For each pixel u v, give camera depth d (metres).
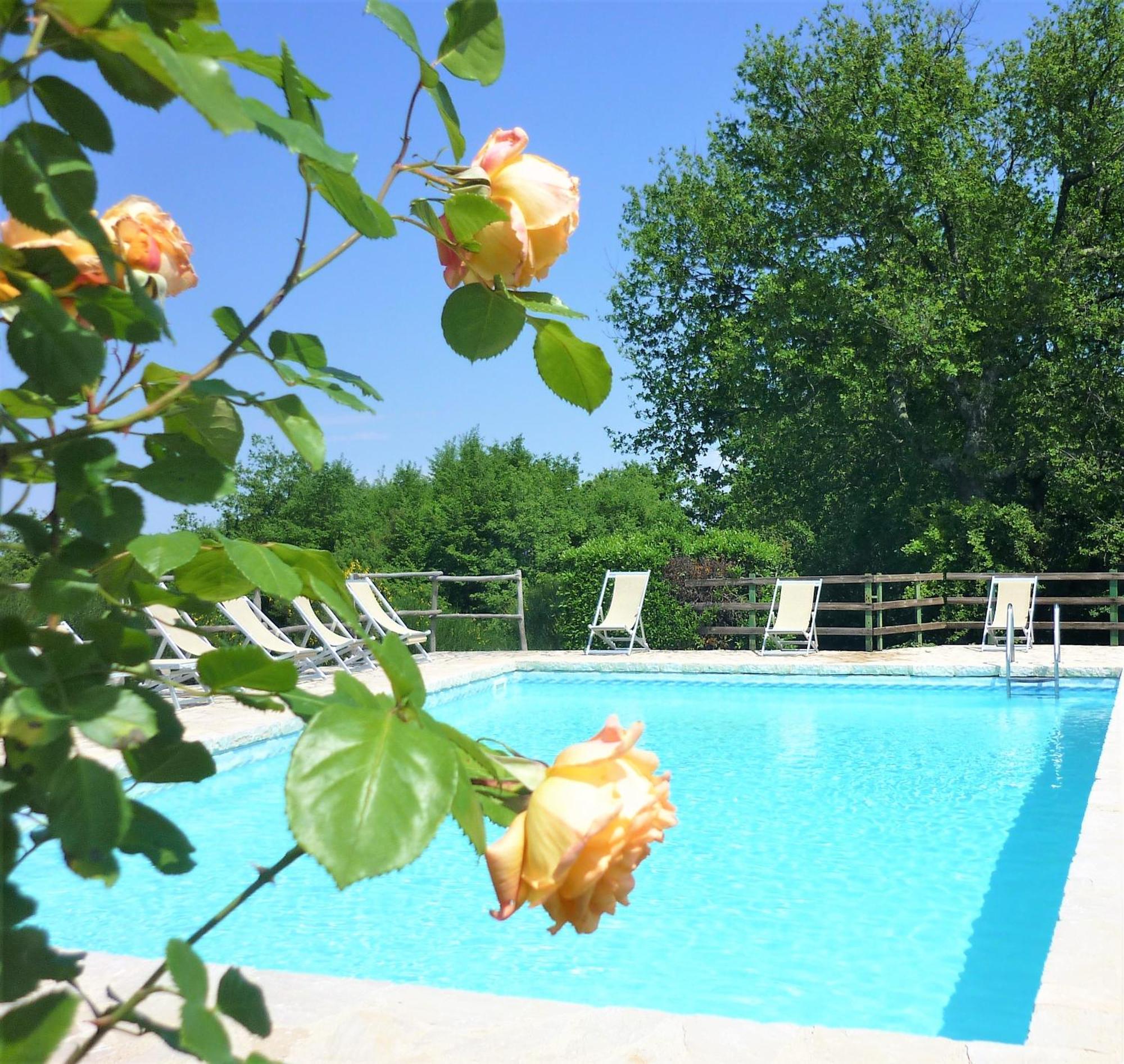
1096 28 19.30
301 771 0.45
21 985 0.50
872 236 20.41
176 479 0.62
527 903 0.53
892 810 6.50
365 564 28.12
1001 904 4.82
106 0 0.45
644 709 10.58
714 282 24.39
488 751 0.59
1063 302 18.50
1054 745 8.33
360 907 4.92
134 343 0.62
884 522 21.31
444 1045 2.72
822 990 3.91
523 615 14.16
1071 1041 2.53
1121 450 19.20
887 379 20.33
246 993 0.56
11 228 0.59
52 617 0.60
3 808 0.50
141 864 5.52
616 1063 2.60
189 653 8.02
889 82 20.17
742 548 14.48
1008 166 20.30
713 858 5.62
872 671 11.59
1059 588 18.66
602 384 0.75
